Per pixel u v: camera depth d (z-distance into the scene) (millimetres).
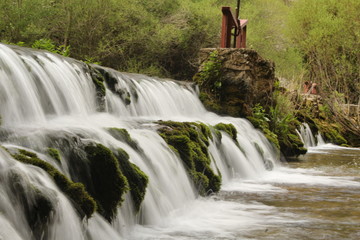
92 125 7355
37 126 6469
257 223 6977
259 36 25734
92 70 9695
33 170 4695
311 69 30734
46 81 7969
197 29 20391
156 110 11859
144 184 6523
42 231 4410
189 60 20516
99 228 5461
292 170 13102
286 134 16469
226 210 7766
